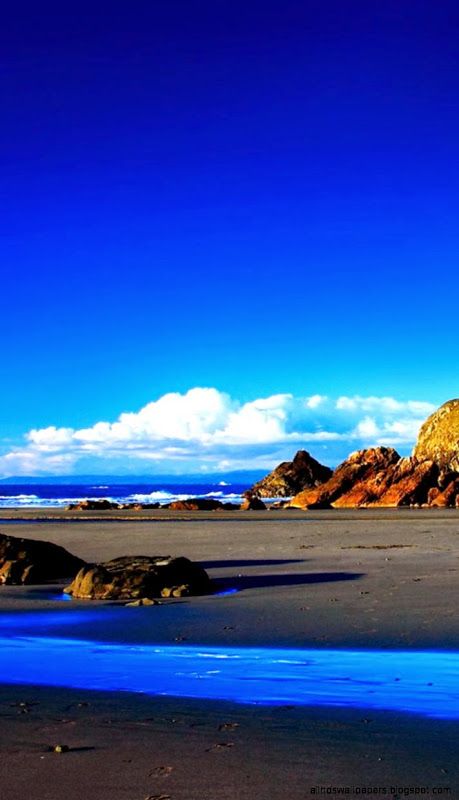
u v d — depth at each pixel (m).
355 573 16.61
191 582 14.87
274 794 4.68
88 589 14.59
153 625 11.20
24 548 17.84
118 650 9.44
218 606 12.79
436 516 41.56
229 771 5.07
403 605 12.02
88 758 5.37
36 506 79.75
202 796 4.66
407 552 21.19
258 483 99.56
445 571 16.38
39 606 13.51
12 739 5.84
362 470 62.38
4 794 4.73
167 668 8.30
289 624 10.83
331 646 9.25
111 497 127.88
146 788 4.80
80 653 9.29
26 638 10.44
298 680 7.60
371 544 24.23
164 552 23.44
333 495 61.62
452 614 11.09
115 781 4.92
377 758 5.27
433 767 5.09
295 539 27.19
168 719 6.30
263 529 33.03
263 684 7.45
